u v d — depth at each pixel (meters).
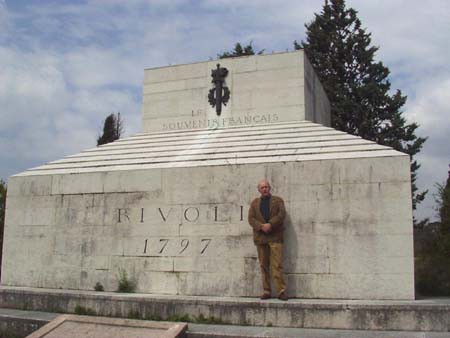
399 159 10.69
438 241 16.80
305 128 13.30
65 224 13.19
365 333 8.99
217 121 14.96
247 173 11.74
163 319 10.46
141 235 12.34
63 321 9.51
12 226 13.81
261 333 9.02
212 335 9.00
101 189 12.97
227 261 11.48
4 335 10.80
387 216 10.56
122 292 12.06
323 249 10.85
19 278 13.45
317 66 33.25
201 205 11.96
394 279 10.32
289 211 11.22
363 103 31.58
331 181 11.06
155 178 12.49
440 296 11.90
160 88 15.84
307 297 10.76
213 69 15.30
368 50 33.34
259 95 14.71
